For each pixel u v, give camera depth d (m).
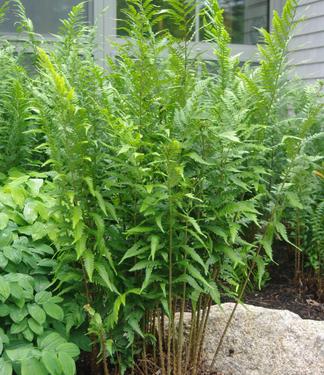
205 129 2.31
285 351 2.90
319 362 2.87
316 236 3.67
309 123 2.73
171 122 2.48
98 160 2.34
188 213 2.29
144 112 2.43
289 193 2.69
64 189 2.29
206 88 2.93
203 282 2.30
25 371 2.19
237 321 3.02
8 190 2.82
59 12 5.45
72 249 2.40
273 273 4.04
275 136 3.39
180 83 2.72
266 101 2.80
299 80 4.47
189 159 2.36
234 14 6.18
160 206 2.27
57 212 2.57
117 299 2.21
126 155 2.28
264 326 3.01
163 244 2.27
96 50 5.16
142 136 2.35
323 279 3.77
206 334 2.95
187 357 2.56
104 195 2.31
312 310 3.56
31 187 2.87
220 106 2.44
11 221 2.74
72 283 2.54
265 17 6.32
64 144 2.22
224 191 2.38
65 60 3.23
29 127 3.52
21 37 5.09
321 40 6.06
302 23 6.29
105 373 2.37
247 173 2.39
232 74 2.99
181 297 2.46
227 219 2.36
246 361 2.86
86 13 5.58
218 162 2.33
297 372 2.82
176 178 2.15
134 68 2.47
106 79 2.90
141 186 2.23
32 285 2.50
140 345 2.62
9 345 2.38
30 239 2.69
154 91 2.51
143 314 2.45
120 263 2.34
